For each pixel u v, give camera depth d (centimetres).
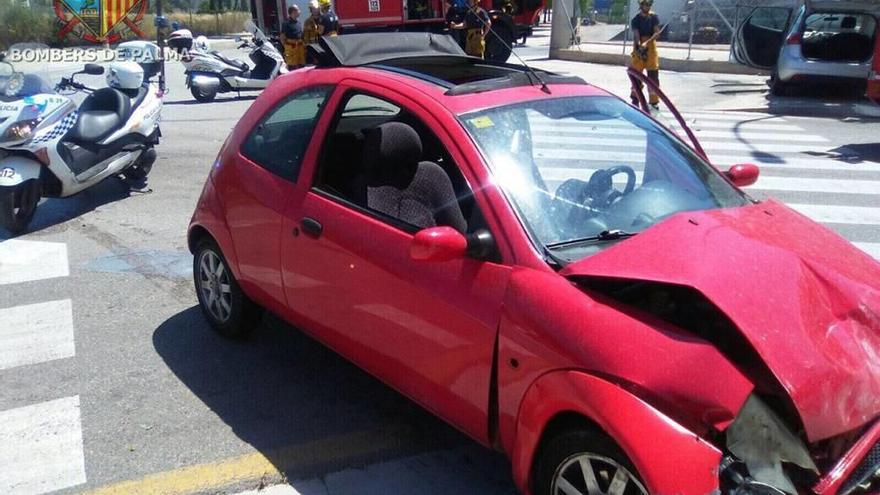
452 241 315
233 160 466
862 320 295
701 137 1206
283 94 450
